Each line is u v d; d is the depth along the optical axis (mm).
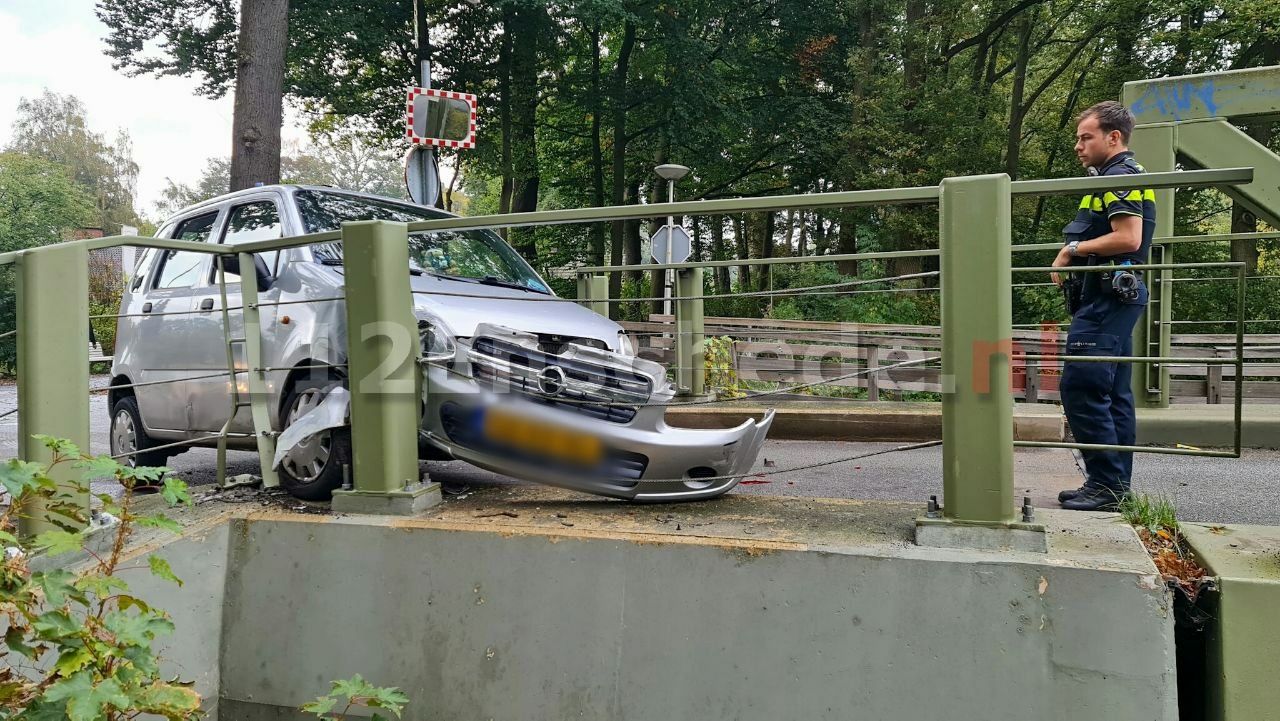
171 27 20656
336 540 3293
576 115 26938
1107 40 23297
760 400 7938
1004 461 2730
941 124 20391
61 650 2166
